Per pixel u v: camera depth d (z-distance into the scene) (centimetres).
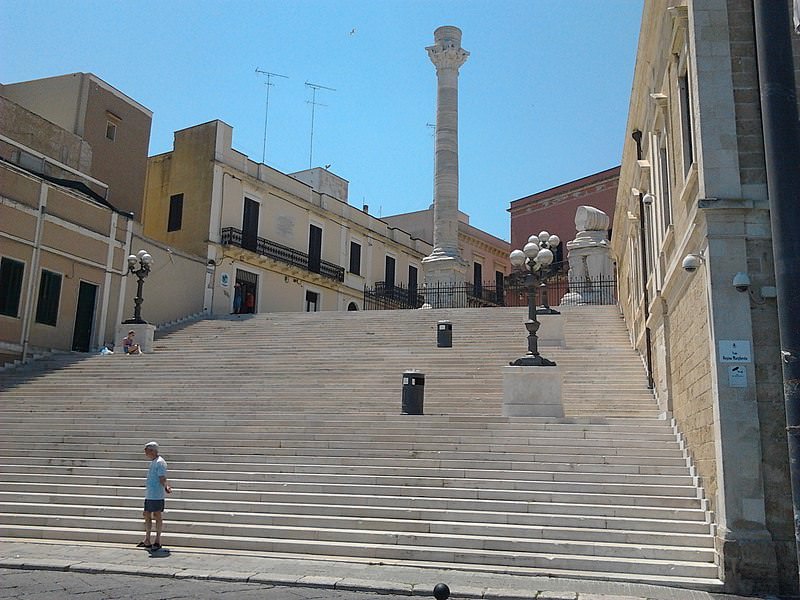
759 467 860
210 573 862
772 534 845
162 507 1010
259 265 3450
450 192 3622
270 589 807
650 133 1542
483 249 5459
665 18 1230
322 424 1394
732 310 903
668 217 1379
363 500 1100
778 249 553
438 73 3772
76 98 2952
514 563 922
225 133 3356
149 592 777
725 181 930
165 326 2781
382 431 1345
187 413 1539
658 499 1026
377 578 852
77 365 2069
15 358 2130
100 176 3006
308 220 3841
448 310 2608
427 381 1755
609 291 3139
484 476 1150
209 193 3238
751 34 968
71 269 2377
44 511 1140
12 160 2378
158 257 2831
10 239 2141
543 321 2097
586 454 1195
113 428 1468
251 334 2459
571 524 1002
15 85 3089
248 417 1488
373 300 4278
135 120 3238
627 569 891
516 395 1414
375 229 4453
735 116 948
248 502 1120
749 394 878
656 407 1515
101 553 975
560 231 4647
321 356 2056
